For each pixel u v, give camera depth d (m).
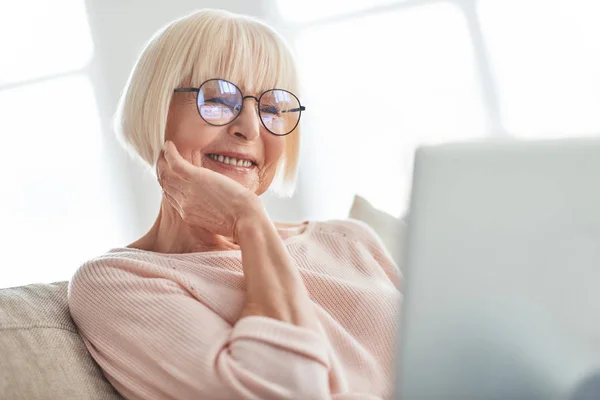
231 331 1.00
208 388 0.96
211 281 1.13
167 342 1.00
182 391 0.99
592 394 0.58
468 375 0.59
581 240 0.58
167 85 1.20
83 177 3.91
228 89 1.21
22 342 1.00
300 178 3.46
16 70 3.94
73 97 3.88
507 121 3.11
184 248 1.26
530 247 0.59
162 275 1.09
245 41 1.25
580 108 2.97
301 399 0.92
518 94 3.08
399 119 3.30
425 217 0.60
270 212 3.48
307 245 1.30
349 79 3.39
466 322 0.59
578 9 2.93
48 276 3.93
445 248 0.60
